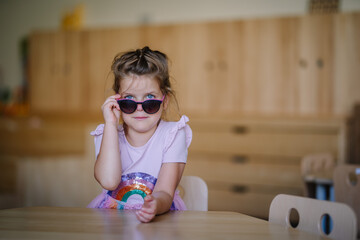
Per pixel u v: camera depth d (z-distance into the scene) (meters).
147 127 1.11
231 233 0.74
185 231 0.75
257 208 3.60
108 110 1.12
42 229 0.76
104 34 4.20
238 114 3.74
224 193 3.68
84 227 0.78
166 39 3.96
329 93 3.52
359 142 3.40
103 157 1.08
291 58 3.61
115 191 1.17
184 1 4.39
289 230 0.77
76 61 4.30
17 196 4.31
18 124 4.38
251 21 3.71
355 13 3.46
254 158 3.62
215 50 3.81
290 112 3.61
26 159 4.32
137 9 4.58
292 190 3.52
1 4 5.13
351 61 3.47
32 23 5.02
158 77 1.12
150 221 0.85
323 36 3.54
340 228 0.81
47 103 4.41
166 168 1.12
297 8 3.99
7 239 0.68
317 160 2.55
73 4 4.84
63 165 4.19
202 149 3.75
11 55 5.07
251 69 3.71
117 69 1.13
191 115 3.85
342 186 1.82
